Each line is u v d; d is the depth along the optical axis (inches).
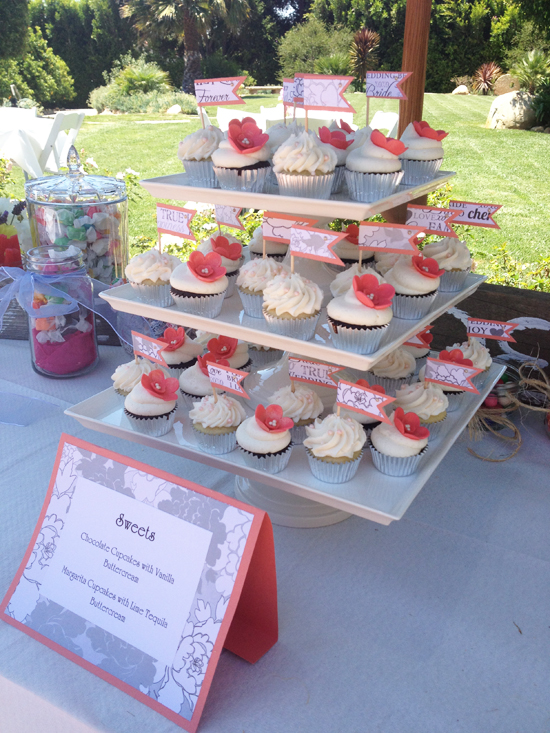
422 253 52.3
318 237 39.5
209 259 46.6
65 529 38.9
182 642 33.5
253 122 44.8
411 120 62.4
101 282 71.0
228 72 522.6
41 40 452.8
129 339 70.6
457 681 35.1
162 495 36.0
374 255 54.1
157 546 35.6
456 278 51.3
